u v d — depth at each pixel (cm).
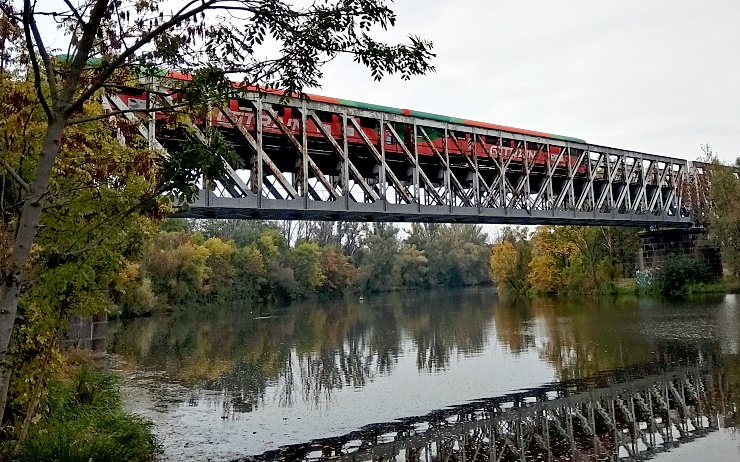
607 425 1271
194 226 8594
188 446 1178
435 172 2992
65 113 546
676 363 1908
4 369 515
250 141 1891
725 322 2780
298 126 2148
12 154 756
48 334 896
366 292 10031
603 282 5419
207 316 5394
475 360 2173
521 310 4347
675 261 4591
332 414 1440
